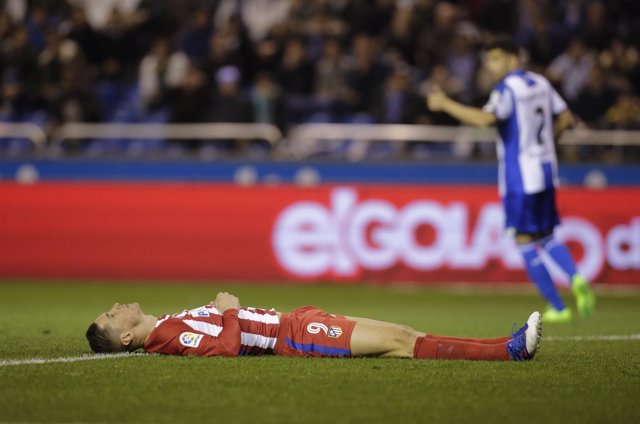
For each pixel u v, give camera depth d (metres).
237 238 51.91
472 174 52.22
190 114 56.31
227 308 23.39
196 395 19.12
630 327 33.69
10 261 53.19
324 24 61.41
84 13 61.97
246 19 69.06
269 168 52.88
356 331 23.03
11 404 18.31
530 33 61.69
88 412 17.70
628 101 56.03
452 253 50.41
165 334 23.22
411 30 60.66
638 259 50.31
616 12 64.31
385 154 53.12
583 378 21.39
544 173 34.78
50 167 54.00
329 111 57.31
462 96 55.62
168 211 52.41
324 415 17.56
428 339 23.09
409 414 17.70
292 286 50.00
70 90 57.94
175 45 62.91
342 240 50.94
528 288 50.06
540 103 34.91
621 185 51.91
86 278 52.72
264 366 22.05
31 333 29.97
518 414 17.80
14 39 60.72
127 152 54.28
